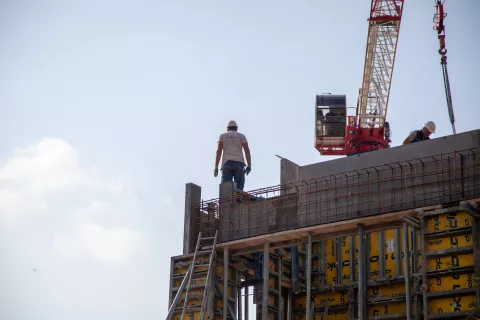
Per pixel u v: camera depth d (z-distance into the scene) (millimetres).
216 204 56375
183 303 53625
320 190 52250
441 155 48062
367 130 88625
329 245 57906
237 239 53625
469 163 48062
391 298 53625
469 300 45062
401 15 86875
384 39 88000
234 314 54719
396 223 49094
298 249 58344
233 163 57656
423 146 49719
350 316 54969
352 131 88688
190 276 53531
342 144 87188
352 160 51781
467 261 45594
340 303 56281
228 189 56375
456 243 46094
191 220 56281
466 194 47594
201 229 56094
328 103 87062
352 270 56344
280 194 54469
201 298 53125
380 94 89062
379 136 88562
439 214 46938
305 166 53375
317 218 51938
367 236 55781
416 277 51656
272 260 56812
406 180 49531
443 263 46188
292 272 57375
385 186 50156
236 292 55750
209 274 53219
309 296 50156
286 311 57562
